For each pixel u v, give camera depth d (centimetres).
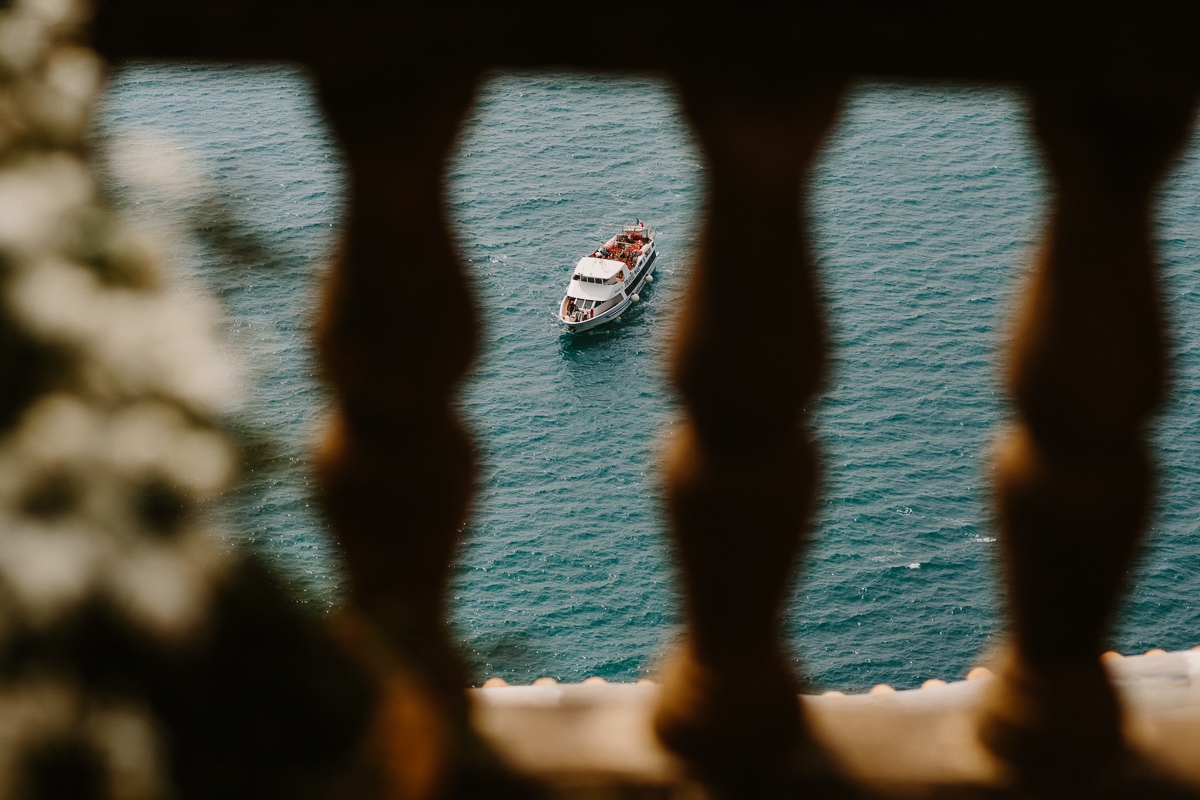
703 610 268
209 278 167
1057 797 288
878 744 296
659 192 8956
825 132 229
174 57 212
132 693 162
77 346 161
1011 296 261
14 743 154
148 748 163
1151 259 248
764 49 210
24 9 186
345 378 256
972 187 8856
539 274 8050
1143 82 212
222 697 173
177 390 163
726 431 249
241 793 175
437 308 254
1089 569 264
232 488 165
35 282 161
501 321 7612
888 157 9288
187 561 163
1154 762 292
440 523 271
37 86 179
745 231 238
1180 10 203
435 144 242
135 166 168
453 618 286
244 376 165
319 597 183
